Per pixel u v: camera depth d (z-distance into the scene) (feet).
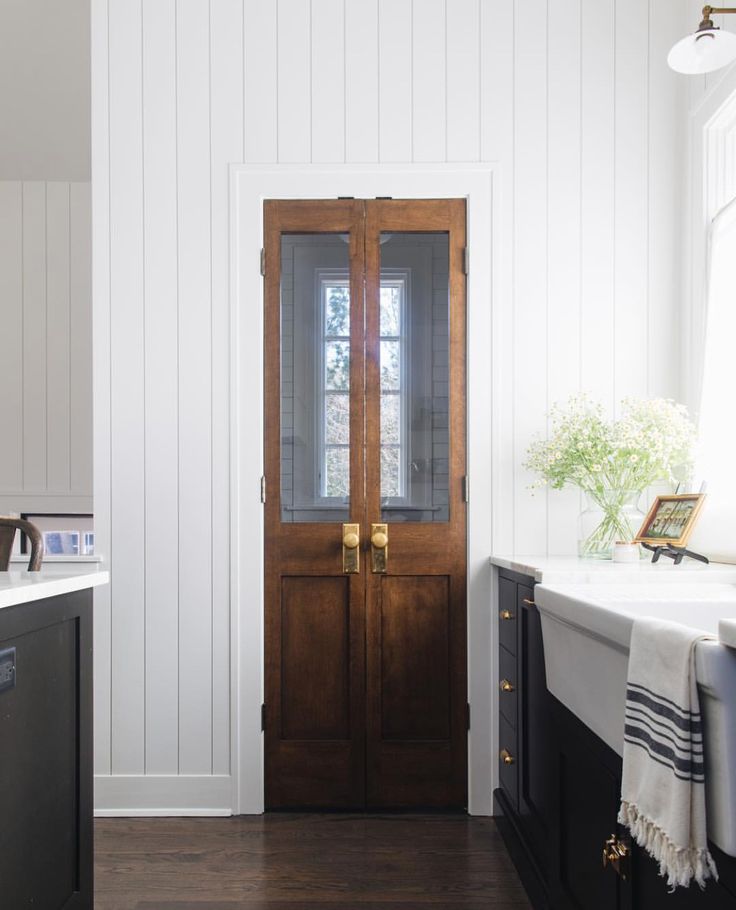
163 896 6.22
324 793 7.97
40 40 10.68
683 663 2.90
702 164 7.68
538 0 8.22
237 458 8.11
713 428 7.45
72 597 4.89
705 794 2.87
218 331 8.18
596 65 8.21
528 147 8.21
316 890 6.31
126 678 8.04
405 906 6.04
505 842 7.12
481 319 8.18
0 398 14.24
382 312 8.27
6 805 4.06
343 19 8.23
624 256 8.21
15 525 5.87
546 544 8.10
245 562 8.07
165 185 8.20
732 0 7.07
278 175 8.21
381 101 8.21
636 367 8.19
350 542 8.00
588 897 4.66
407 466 8.21
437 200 8.25
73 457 14.16
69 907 4.82
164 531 8.10
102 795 7.97
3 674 4.04
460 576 8.10
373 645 8.05
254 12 8.22
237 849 7.08
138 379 8.16
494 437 8.13
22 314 14.29
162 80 8.21
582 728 4.80
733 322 7.22
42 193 14.29
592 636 4.32
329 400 8.25
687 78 8.09
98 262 8.18
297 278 8.26
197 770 8.00
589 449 7.16
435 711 8.02
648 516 7.40
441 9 8.21
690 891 3.20
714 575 6.23
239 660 8.01
